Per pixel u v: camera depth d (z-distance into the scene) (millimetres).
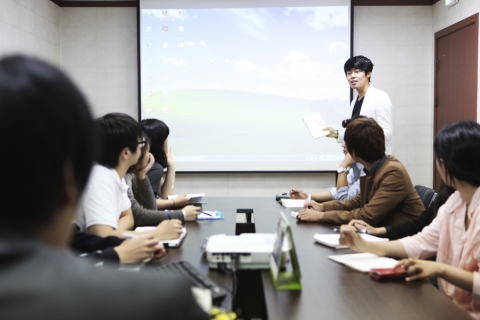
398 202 2412
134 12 5656
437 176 5516
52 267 426
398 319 1200
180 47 5562
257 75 5578
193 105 5598
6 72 447
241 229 2916
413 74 5633
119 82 5695
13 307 392
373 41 5625
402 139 5668
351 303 1315
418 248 1810
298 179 5688
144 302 429
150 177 3260
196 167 5629
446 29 5234
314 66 5555
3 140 427
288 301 1331
